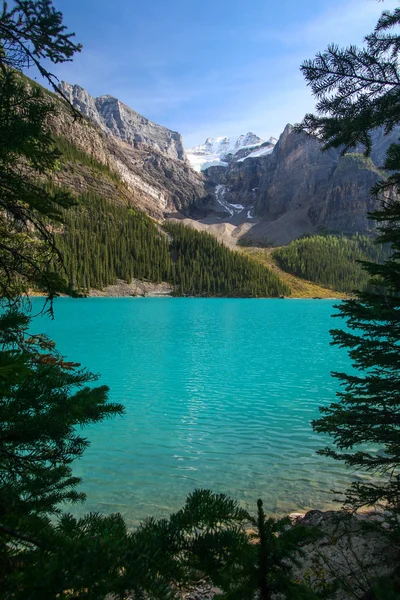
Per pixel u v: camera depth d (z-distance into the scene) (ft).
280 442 43.24
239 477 34.65
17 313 8.32
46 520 6.62
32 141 8.07
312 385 72.33
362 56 12.97
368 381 18.57
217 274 636.48
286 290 629.92
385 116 14.12
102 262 554.46
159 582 5.02
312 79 14.15
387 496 19.33
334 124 14.76
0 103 7.70
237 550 6.07
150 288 574.97
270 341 136.98
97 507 28.89
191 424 49.11
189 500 6.53
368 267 17.33
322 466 37.04
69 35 8.95
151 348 116.78
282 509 28.96
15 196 8.93
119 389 68.13
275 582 6.81
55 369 10.86
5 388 6.14
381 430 17.94
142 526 6.24
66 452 9.99
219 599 6.85
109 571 4.84
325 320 231.30
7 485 9.34
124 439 43.70
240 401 60.75
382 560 18.06
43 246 12.32
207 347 120.37
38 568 4.66
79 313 263.49
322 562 18.85
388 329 17.30
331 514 25.48
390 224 16.97
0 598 4.83
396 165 15.75
